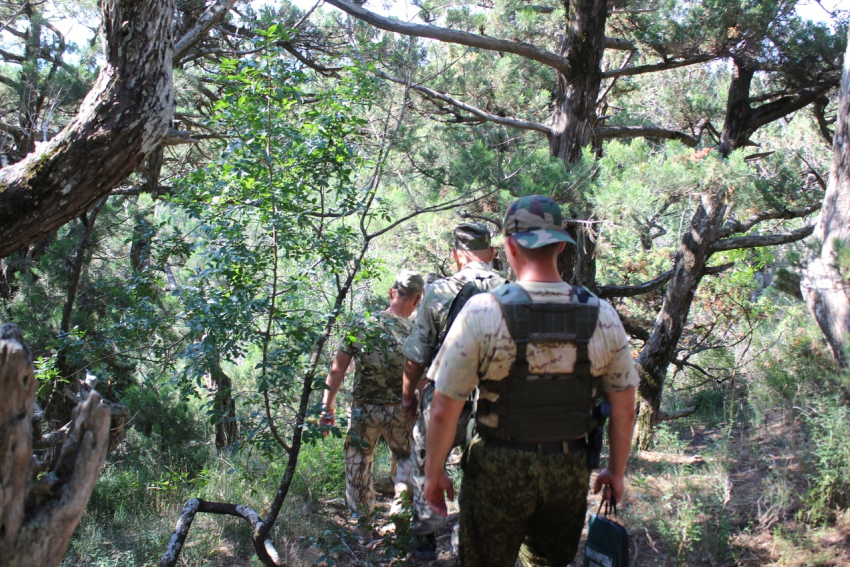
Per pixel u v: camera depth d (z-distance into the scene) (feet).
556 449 7.06
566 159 21.08
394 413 14.24
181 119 29.17
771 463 15.44
